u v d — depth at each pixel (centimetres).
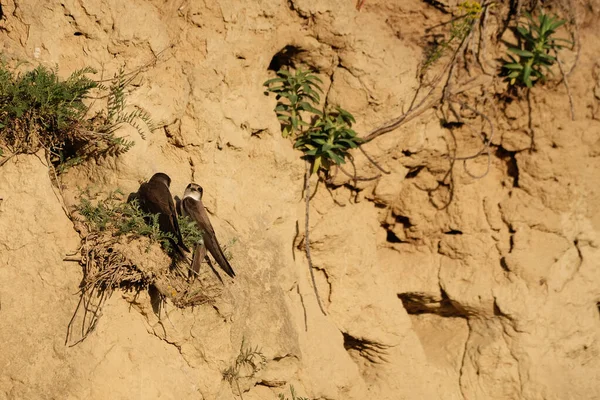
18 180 1258
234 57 1476
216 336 1365
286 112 1534
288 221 1522
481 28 1661
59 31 1334
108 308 1290
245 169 1487
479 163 1720
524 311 1688
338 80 1566
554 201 1720
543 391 1678
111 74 1364
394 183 1639
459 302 1705
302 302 1522
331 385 1508
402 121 1598
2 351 1205
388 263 1725
